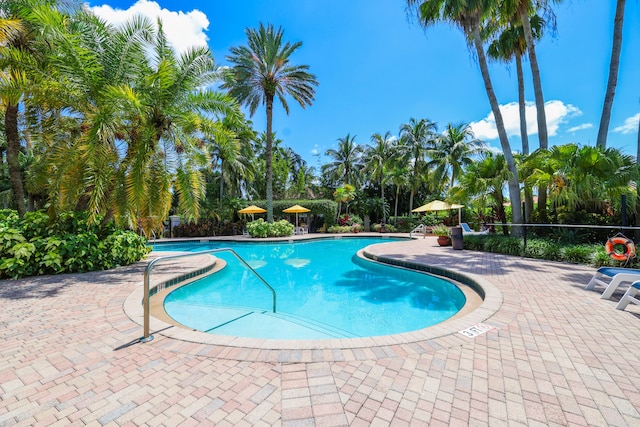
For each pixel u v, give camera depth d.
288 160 35.19
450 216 24.19
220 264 8.93
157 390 2.26
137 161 7.32
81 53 6.73
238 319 4.70
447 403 2.05
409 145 26.42
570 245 8.26
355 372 2.48
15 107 7.39
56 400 2.14
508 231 11.99
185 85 7.82
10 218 7.46
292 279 7.96
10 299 4.71
